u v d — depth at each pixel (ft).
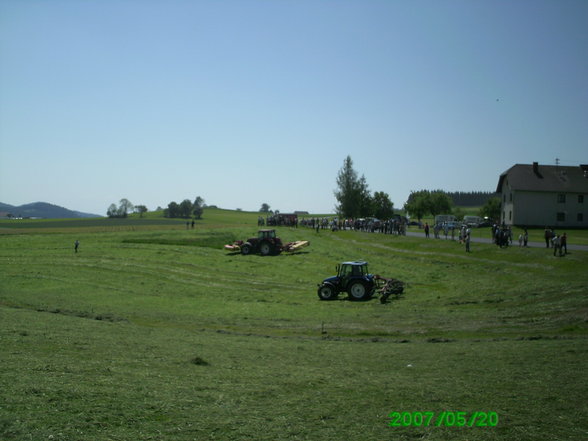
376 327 64.69
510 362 40.47
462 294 88.28
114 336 52.42
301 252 167.32
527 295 78.23
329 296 94.38
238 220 538.06
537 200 259.19
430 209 396.37
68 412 24.94
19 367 33.53
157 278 123.24
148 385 31.30
